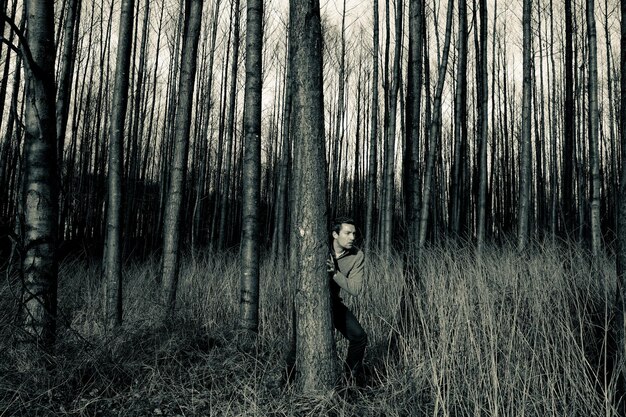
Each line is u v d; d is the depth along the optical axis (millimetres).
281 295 5516
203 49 15086
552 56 14750
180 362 3664
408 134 4477
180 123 5863
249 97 4922
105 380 3367
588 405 2781
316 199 2984
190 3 6035
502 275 4859
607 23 14953
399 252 7035
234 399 3236
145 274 7785
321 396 2883
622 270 2748
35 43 3539
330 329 3021
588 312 3896
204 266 7863
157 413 3088
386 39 10164
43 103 3574
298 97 2977
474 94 15555
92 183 14750
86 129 15203
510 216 16047
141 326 4719
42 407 2945
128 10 5152
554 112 14688
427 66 11219
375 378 3730
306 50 2967
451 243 5465
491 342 3096
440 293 3838
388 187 7473
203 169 14148
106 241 5059
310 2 2988
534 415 2920
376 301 4750
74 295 6348
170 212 5801
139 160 15359
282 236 8727
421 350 3609
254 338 4629
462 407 2996
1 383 3055
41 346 3473
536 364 3193
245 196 4875
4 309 4148
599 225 6629
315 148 2973
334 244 3369
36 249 3551
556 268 4477
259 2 5035
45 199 3586
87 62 14195
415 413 2959
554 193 13078
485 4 9016
